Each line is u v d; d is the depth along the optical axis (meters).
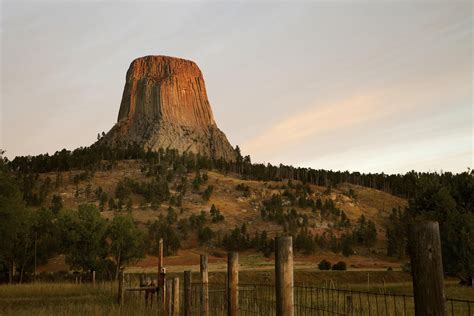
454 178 41.41
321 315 11.19
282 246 4.98
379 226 191.88
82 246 67.12
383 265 112.69
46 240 74.06
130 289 19.69
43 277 71.44
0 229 40.78
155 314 15.59
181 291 19.33
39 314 16.94
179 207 193.75
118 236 67.94
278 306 4.93
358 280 62.25
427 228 3.19
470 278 33.78
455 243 33.91
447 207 36.34
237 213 196.38
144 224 164.50
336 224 184.38
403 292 27.06
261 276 63.12
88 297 26.94
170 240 138.00
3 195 41.59
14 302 25.28
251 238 160.25
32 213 72.38
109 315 15.90
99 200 199.00
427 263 3.15
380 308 14.26
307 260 129.12
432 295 3.12
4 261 62.34
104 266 66.69
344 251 140.62
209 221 180.50
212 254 141.25
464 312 15.68
